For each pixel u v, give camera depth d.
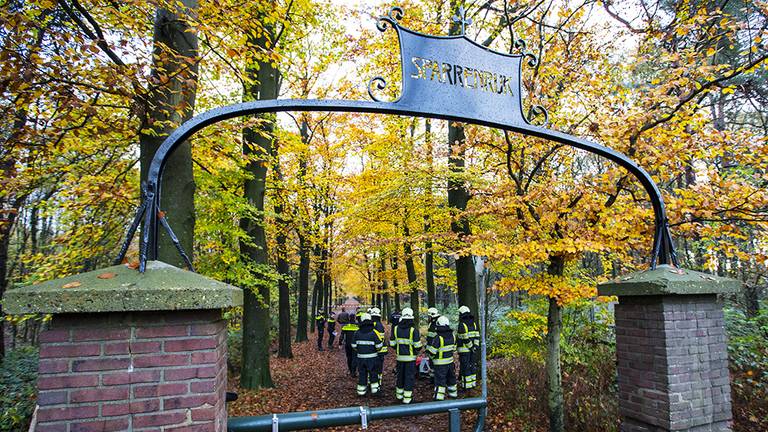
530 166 6.73
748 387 6.12
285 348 14.00
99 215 7.14
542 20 6.16
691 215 4.93
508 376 8.12
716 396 3.59
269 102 2.68
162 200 5.12
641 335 3.68
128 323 2.16
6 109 4.78
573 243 4.92
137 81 4.48
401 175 8.86
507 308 12.48
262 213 8.92
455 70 3.12
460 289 9.50
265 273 9.00
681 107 5.33
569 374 7.75
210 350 2.25
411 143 9.81
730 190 4.61
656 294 3.47
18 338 15.46
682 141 4.93
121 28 5.18
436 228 9.89
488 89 3.23
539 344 8.31
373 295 26.64
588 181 5.66
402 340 7.96
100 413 2.06
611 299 5.20
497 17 8.35
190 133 2.57
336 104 2.78
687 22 5.68
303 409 7.86
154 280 2.19
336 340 19.38
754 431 5.39
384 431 6.75
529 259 5.06
